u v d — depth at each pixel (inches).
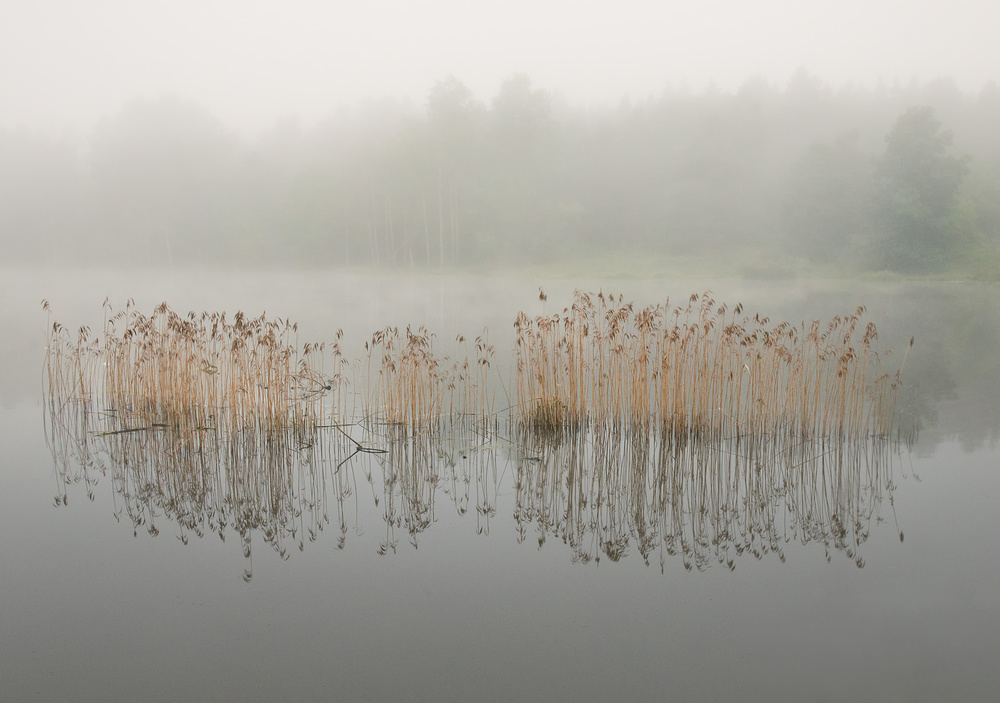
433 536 245.0
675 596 202.1
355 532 248.5
